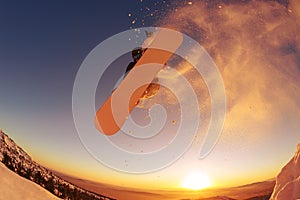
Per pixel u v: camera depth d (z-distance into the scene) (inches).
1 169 653.3
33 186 643.5
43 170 885.8
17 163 828.6
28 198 568.4
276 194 324.5
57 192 808.9
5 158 802.8
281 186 327.6
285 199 303.9
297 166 316.8
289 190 307.9
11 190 576.7
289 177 325.4
